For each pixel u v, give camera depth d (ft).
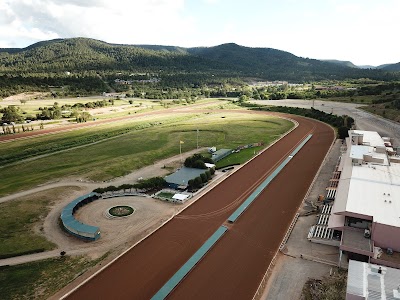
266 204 212.43
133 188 237.45
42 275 139.95
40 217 193.88
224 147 366.02
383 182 186.91
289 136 421.18
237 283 135.23
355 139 265.13
